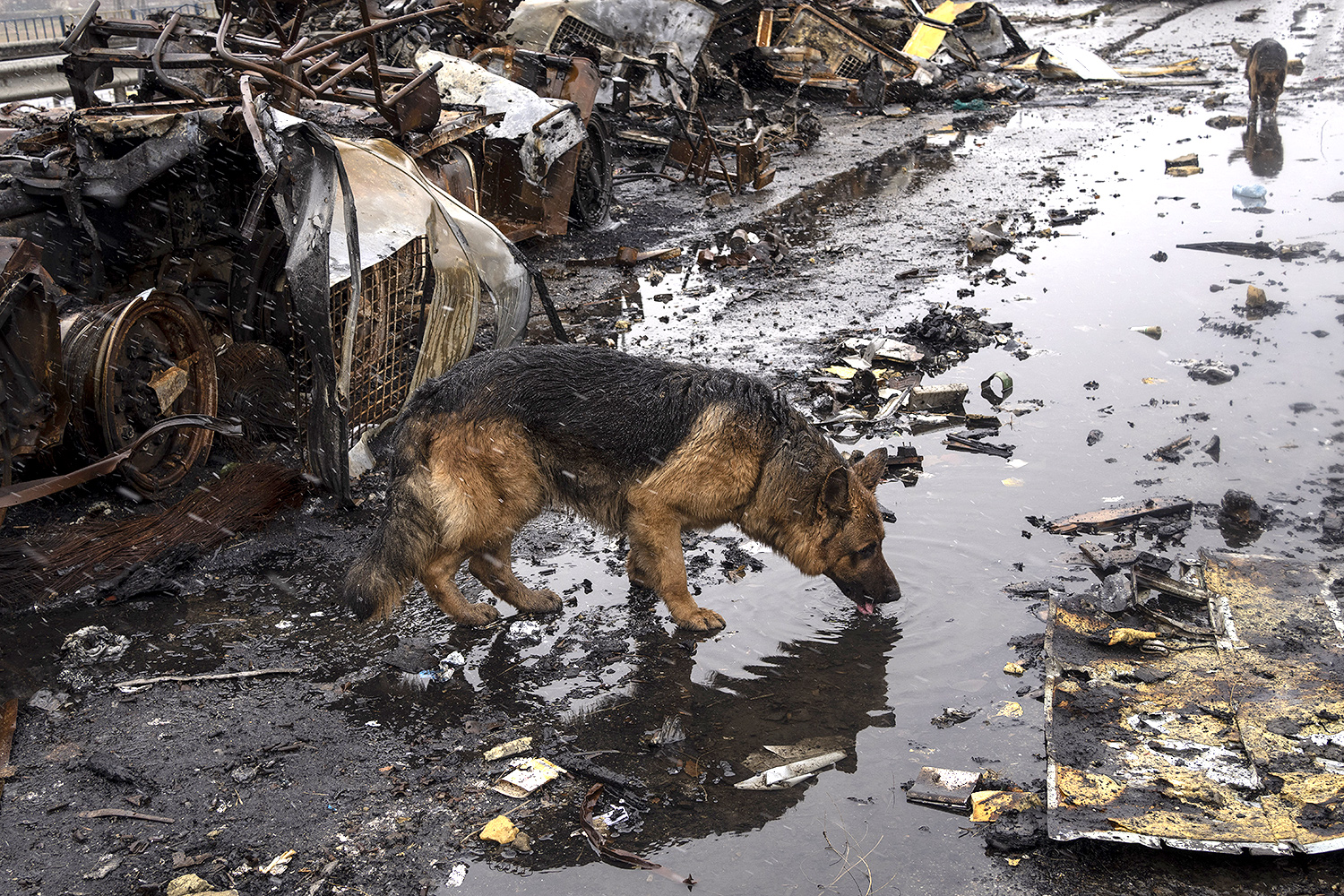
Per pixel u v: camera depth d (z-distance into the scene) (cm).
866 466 492
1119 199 1191
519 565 548
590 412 447
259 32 883
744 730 411
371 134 715
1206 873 326
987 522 560
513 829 355
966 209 1191
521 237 1048
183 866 342
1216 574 480
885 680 440
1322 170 1255
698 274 1009
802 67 1816
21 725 416
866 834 352
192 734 410
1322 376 715
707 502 461
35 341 500
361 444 622
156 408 589
